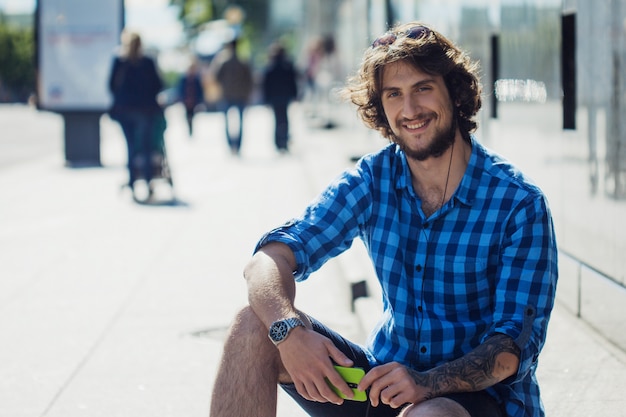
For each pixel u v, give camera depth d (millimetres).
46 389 5203
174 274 8117
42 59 17375
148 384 5266
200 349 5934
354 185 3340
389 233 3277
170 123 37312
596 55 5656
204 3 64875
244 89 20703
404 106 3148
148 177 13266
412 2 12141
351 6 20344
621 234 5250
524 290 3064
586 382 4730
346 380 2980
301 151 21125
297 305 7129
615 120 5336
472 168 3186
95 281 7887
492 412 2994
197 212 11836
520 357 2973
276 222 10922
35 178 15891
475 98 3209
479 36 8820
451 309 3197
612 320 5344
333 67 25516
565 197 6281
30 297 7352
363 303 6504
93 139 18406
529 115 7160
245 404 3078
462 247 3156
